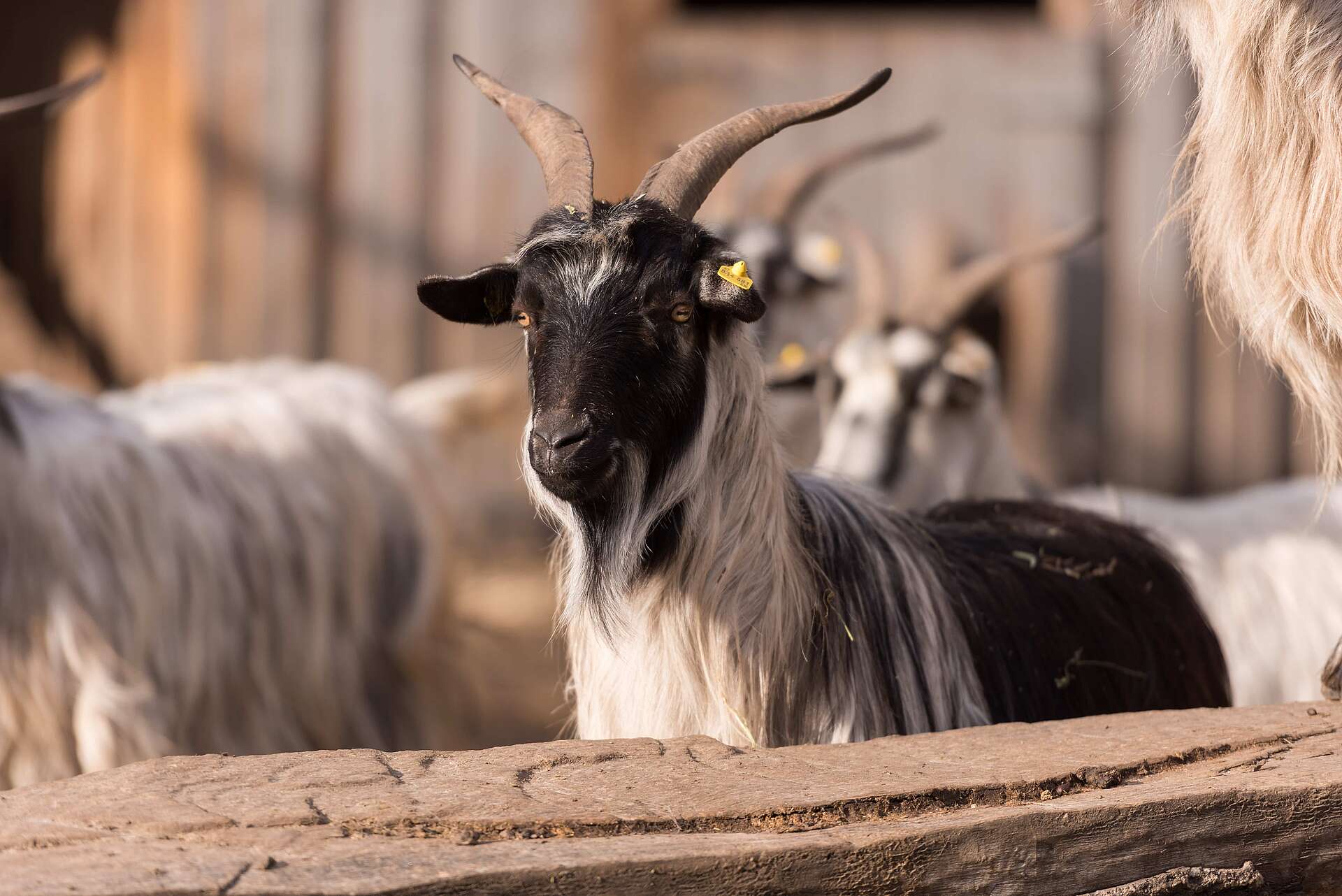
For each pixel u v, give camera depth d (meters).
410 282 23.34
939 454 12.32
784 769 5.68
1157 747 5.93
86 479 11.09
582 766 5.69
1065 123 23.42
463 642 13.61
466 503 14.62
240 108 23.23
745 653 6.84
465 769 5.59
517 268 6.77
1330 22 7.13
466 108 23.23
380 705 12.74
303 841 4.81
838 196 23.70
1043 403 23.42
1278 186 7.35
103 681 10.64
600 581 6.71
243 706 11.71
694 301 6.56
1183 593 8.77
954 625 7.32
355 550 12.62
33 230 27.09
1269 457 23.00
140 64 25.41
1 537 10.51
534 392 6.63
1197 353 23.16
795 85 23.81
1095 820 5.27
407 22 23.14
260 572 11.92
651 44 23.75
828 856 4.95
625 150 23.84
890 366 12.26
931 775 5.57
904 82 23.66
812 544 7.21
